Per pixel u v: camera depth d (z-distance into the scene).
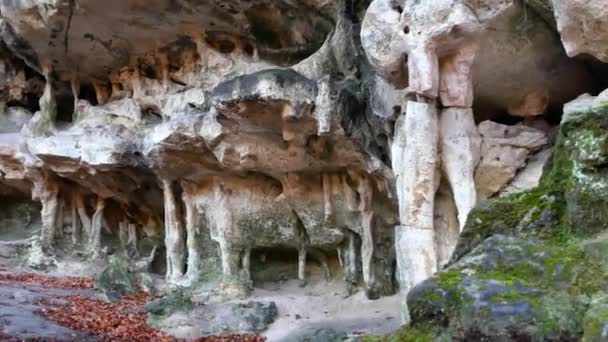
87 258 15.91
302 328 10.64
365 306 11.31
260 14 13.25
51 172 15.89
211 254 13.33
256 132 11.50
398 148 8.45
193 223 13.48
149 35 14.68
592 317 4.04
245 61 13.95
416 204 7.89
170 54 15.13
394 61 8.17
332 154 11.42
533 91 8.41
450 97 7.96
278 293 12.52
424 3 7.75
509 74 8.21
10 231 17.98
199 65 14.66
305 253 12.81
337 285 12.48
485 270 4.85
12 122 17.98
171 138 12.41
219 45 14.52
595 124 5.33
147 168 14.45
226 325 10.80
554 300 4.33
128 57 15.51
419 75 7.76
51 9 14.15
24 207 18.12
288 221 12.73
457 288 4.61
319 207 12.34
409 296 4.89
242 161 11.91
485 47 7.87
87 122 15.76
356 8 11.40
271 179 12.73
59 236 16.30
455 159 7.86
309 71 11.50
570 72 8.13
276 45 13.70
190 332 10.60
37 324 10.09
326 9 12.13
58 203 16.34
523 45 7.88
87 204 16.52
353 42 10.96
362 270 11.97
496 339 4.21
